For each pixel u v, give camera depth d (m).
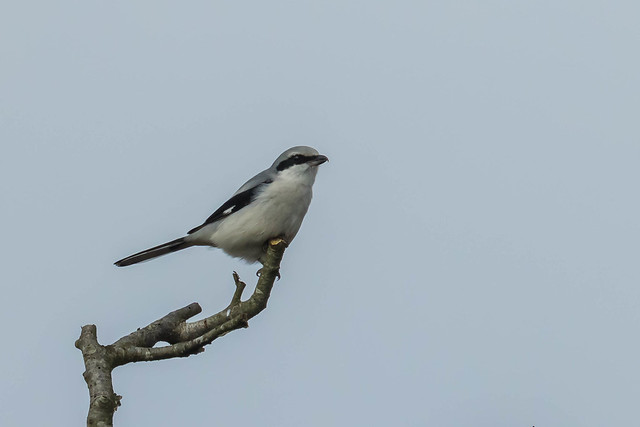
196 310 9.31
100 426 7.43
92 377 7.83
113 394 7.75
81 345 8.21
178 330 9.02
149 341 8.87
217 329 8.70
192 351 8.58
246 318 8.98
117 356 8.16
